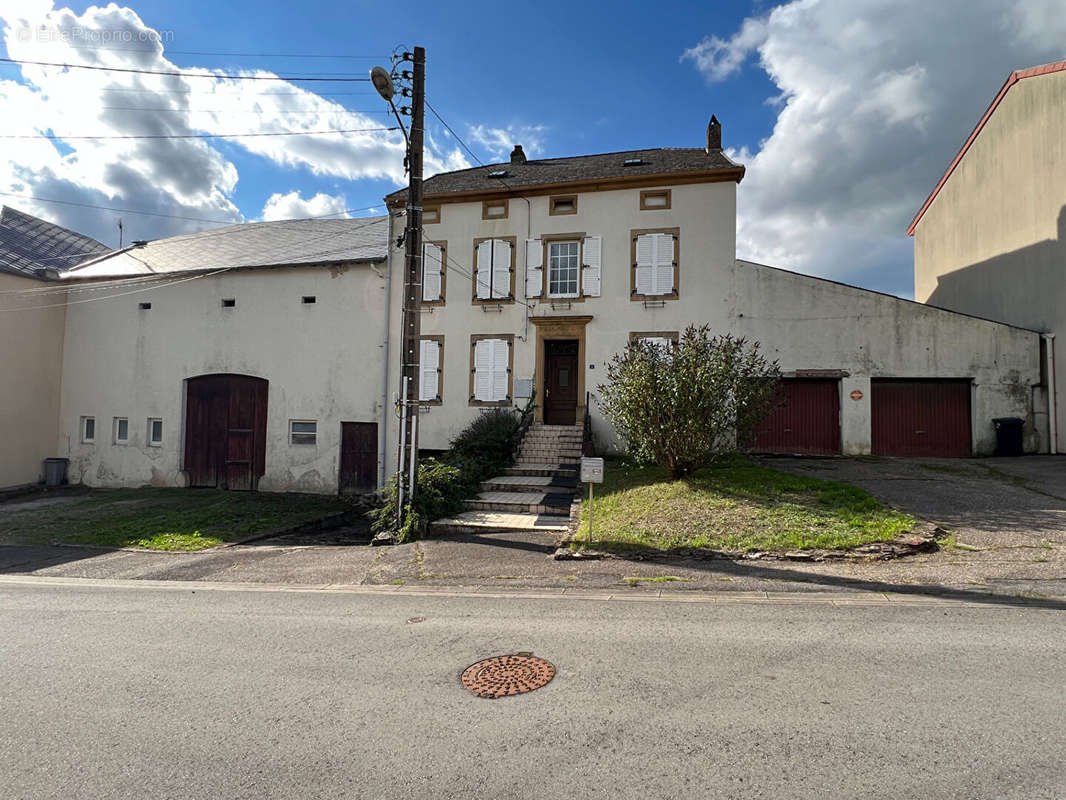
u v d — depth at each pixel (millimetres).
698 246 15414
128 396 17844
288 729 3475
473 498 11414
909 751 3041
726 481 10531
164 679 4270
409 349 10477
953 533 7703
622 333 15641
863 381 14719
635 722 3422
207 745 3314
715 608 5641
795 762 2965
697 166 15805
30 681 4273
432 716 3584
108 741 3385
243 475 17094
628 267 15742
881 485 10664
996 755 2988
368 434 16469
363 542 11055
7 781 2996
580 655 4496
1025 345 14242
